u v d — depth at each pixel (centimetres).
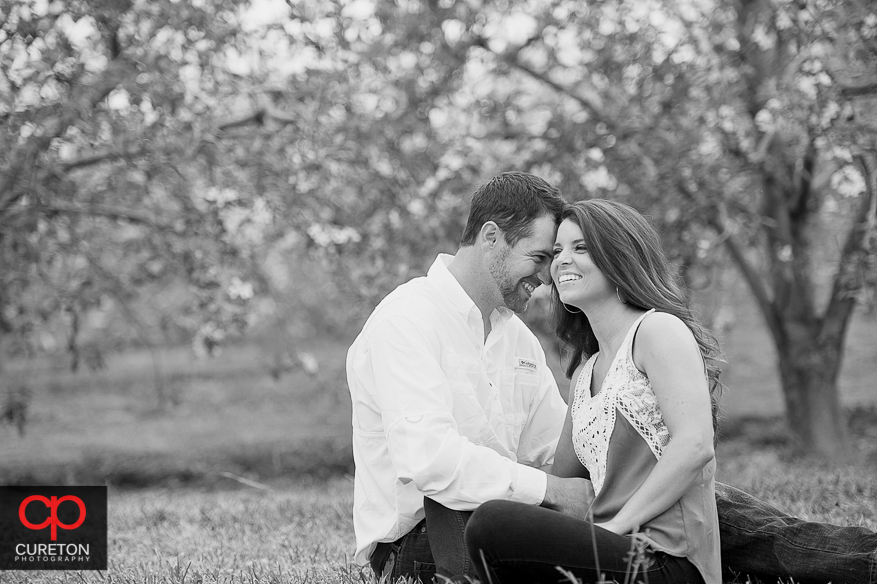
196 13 583
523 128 745
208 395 1730
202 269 674
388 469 274
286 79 667
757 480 489
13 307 747
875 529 314
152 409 1605
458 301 282
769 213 855
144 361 2248
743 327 1800
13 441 1323
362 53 663
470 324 285
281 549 365
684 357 234
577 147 688
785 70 662
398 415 259
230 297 674
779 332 912
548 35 728
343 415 1499
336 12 630
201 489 934
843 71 568
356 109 672
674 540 230
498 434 288
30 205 636
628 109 668
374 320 280
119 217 709
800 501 381
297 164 629
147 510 523
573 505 253
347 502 505
